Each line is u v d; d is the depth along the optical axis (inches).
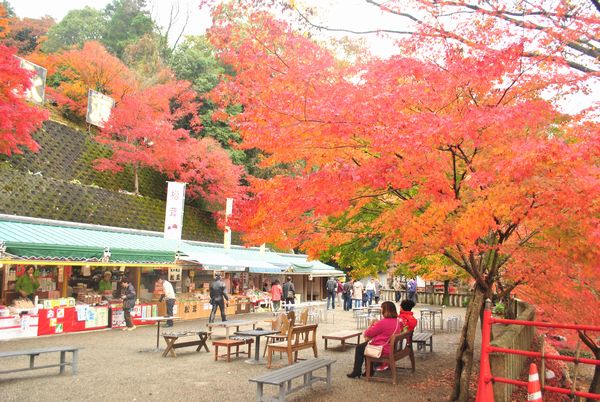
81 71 1205.7
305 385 330.3
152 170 1187.9
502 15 230.8
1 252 542.6
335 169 228.7
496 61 209.6
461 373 319.0
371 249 423.2
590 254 217.5
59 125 1040.2
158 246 804.0
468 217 221.9
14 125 489.1
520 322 219.3
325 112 215.2
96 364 447.8
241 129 258.4
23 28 1428.4
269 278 1304.1
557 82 228.1
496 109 210.7
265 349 504.4
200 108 1363.2
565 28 221.1
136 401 321.7
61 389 350.0
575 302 276.4
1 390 345.4
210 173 1067.3
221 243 1109.1
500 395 261.1
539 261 271.4
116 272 816.9
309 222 323.9
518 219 231.6
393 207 330.3
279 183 266.8
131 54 1517.0
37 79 971.9
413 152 212.2
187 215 1127.0
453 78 219.6
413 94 229.6
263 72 256.5
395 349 394.0
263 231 301.0
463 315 1011.9
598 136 181.8
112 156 1027.9
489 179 210.5
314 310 879.1
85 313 675.4
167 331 685.3
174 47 1768.0
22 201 722.8
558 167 194.2
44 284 691.4
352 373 398.0
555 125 255.8
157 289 851.4
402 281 1453.0
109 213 866.1
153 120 999.0
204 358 487.8
